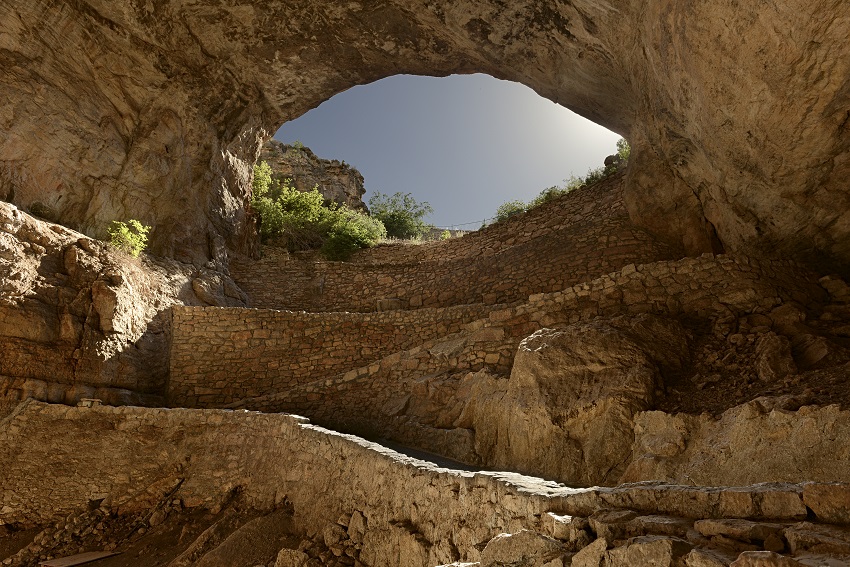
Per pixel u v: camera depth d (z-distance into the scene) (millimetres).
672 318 8125
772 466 4383
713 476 4758
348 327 11344
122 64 12672
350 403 9500
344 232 18969
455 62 14133
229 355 10906
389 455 5176
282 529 6250
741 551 2291
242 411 8477
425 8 12008
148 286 11422
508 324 9102
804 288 8531
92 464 8492
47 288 9453
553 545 2959
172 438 8609
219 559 5902
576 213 15141
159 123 13266
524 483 3668
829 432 4164
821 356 6398
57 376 9055
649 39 8219
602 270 11797
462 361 8914
